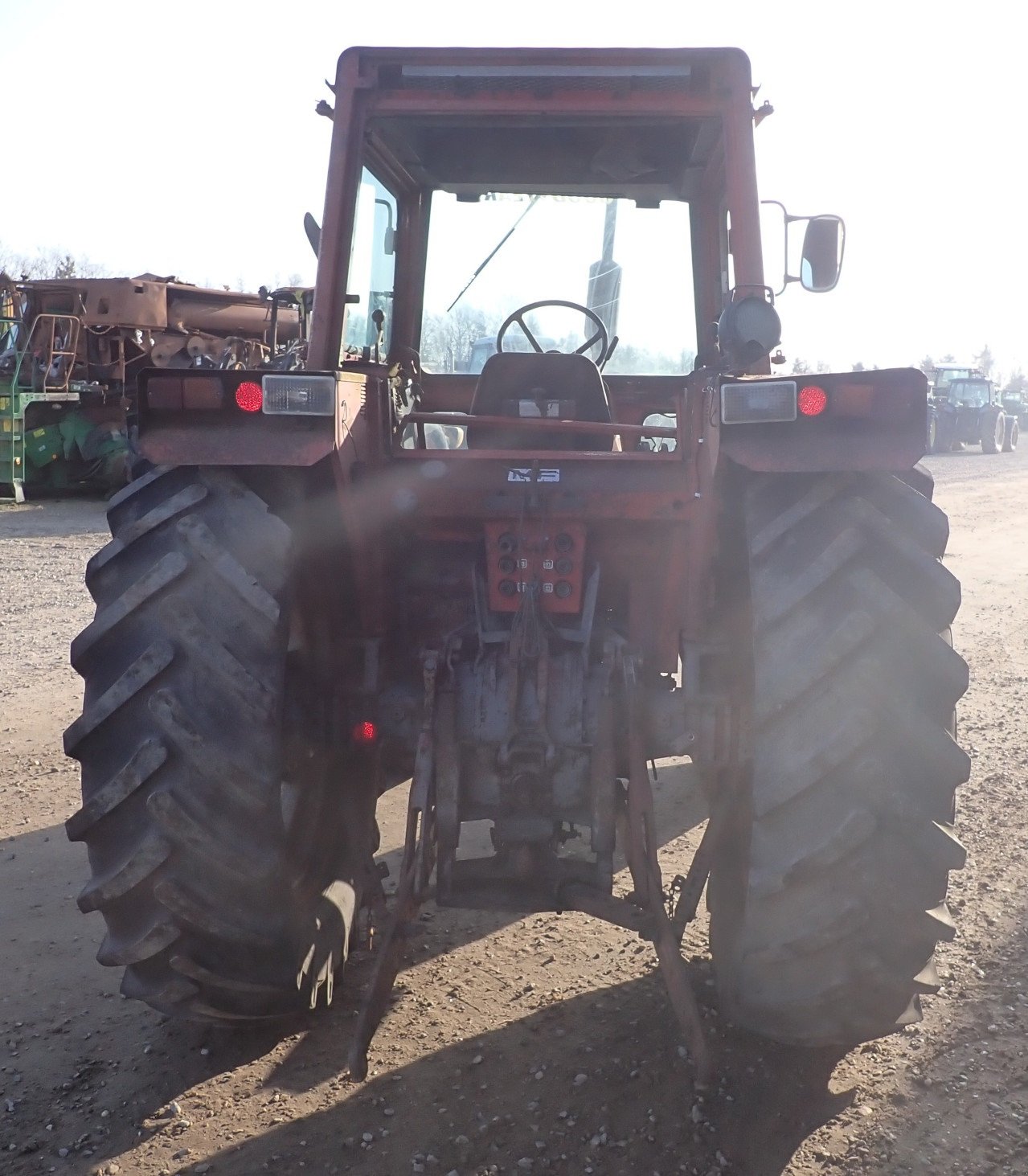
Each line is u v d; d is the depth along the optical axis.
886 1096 2.87
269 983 2.87
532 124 3.56
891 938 2.58
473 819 3.01
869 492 2.71
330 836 3.38
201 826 2.59
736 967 2.79
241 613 2.63
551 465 3.29
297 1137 2.71
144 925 2.68
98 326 17.05
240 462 2.66
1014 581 10.66
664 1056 3.03
